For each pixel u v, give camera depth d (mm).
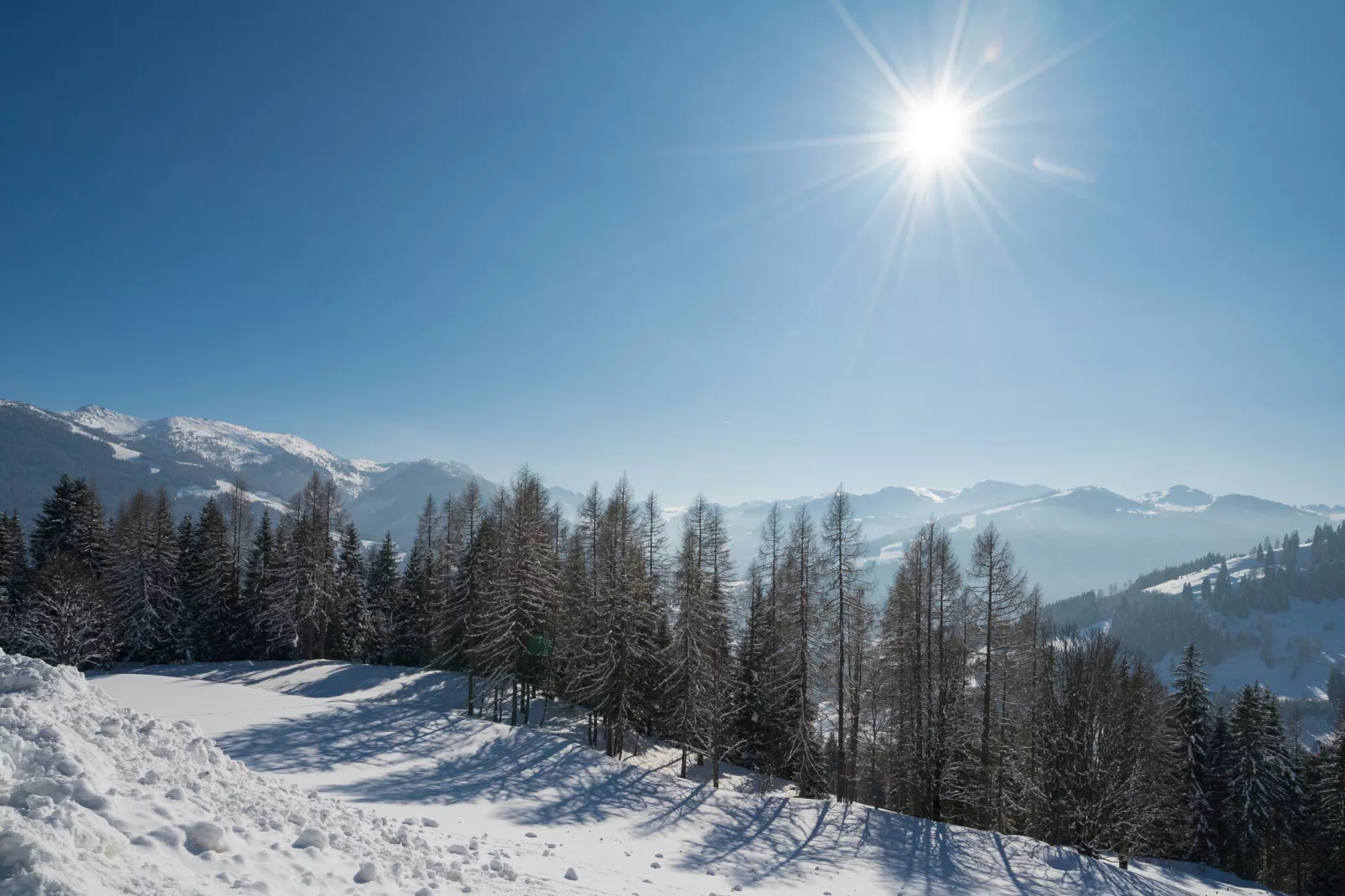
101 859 5223
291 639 50031
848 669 28094
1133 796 26656
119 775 7324
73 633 43062
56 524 52344
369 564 59094
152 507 60875
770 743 32344
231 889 5898
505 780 21797
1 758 6047
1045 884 18672
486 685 35688
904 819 23312
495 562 40094
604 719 31766
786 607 28844
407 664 50750
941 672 27984
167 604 51719
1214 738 37562
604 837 17734
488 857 11656
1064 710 27062
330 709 29250
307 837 7949
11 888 4414
